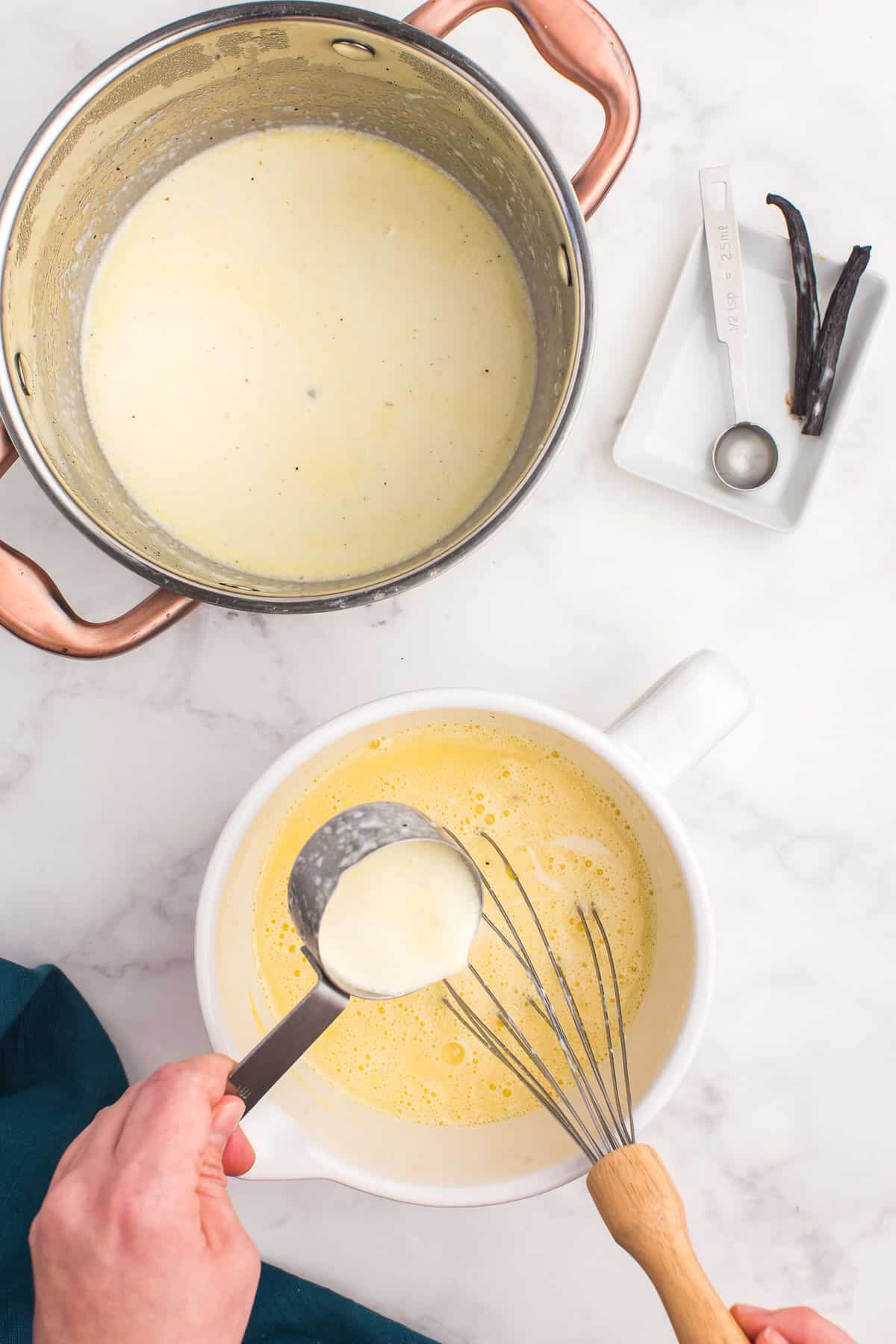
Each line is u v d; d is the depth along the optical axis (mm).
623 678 939
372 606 939
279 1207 953
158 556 788
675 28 923
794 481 916
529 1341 945
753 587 941
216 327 864
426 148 848
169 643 938
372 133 856
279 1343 911
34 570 747
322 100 832
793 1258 952
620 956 846
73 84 909
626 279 932
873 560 938
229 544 854
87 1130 640
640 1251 628
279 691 938
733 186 930
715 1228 954
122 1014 947
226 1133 634
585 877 849
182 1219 595
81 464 812
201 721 939
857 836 945
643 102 928
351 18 709
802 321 884
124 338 863
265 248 867
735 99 927
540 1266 951
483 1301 949
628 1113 785
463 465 859
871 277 882
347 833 657
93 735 939
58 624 749
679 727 736
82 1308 592
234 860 729
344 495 860
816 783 945
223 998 728
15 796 942
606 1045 833
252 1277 624
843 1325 944
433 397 863
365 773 844
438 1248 953
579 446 940
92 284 856
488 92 721
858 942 946
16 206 711
